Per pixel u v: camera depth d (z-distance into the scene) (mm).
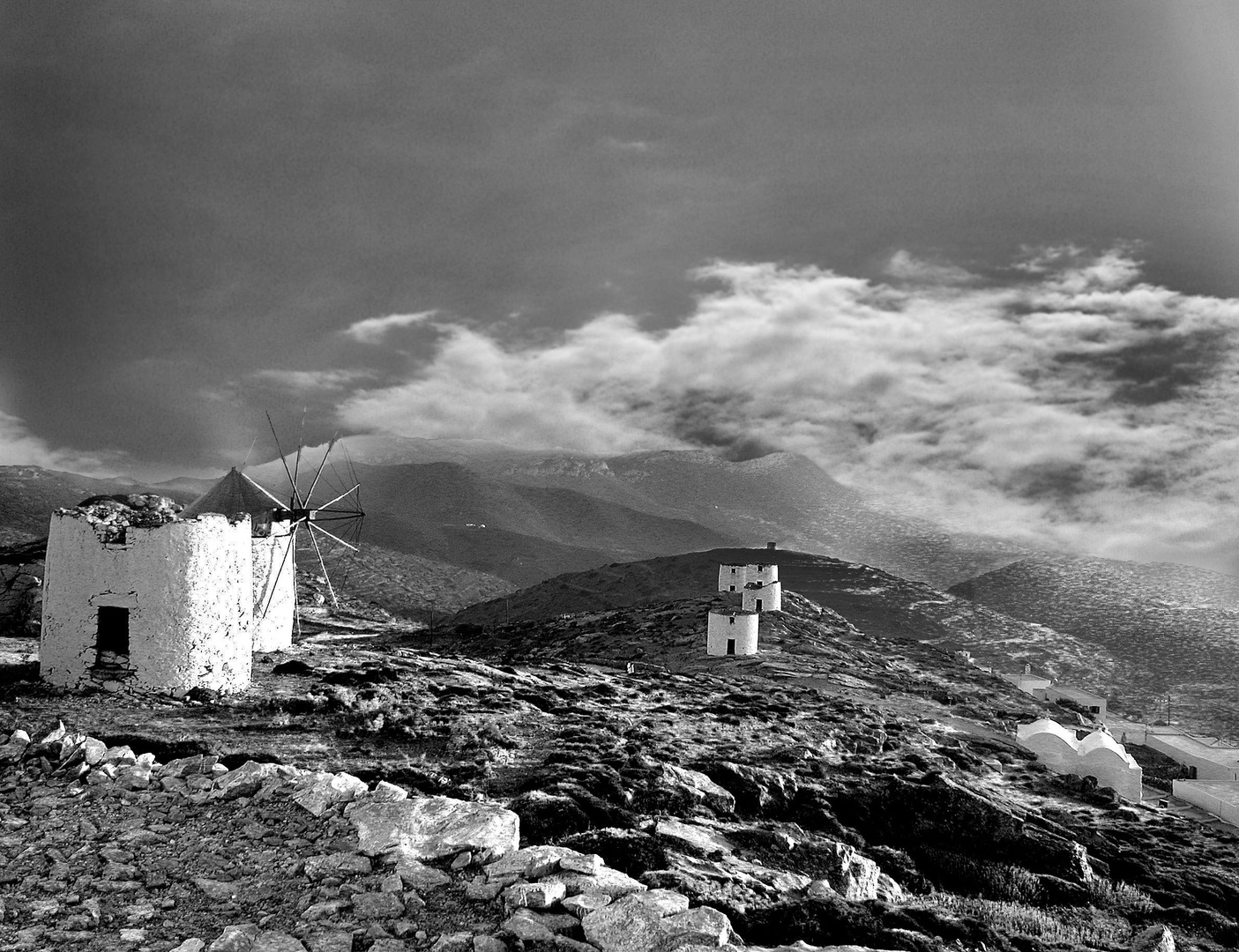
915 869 26812
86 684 28719
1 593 43062
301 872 13023
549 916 11602
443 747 27031
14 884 12797
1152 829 41188
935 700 73312
